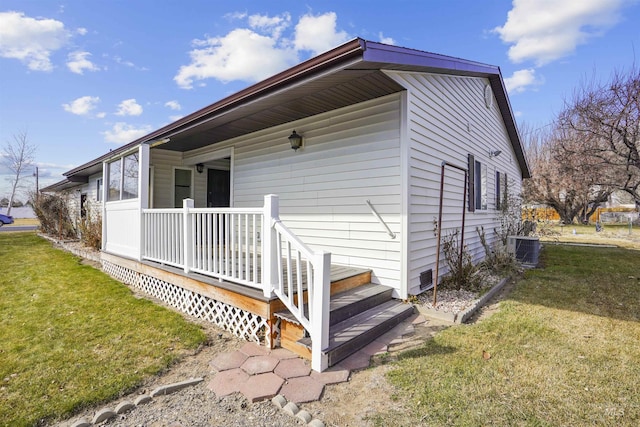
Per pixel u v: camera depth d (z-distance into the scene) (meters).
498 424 2.03
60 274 6.54
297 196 5.55
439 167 5.34
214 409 2.24
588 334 3.39
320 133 5.21
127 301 4.70
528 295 4.93
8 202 31.94
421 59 3.81
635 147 11.59
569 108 14.07
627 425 2.01
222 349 3.18
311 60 3.08
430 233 5.04
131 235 5.85
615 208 25.22
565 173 16.11
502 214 8.80
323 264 2.70
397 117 4.35
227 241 3.73
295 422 2.10
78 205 13.21
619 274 6.38
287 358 2.94
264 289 3.22
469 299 4.51
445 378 2.56
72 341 3.28
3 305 4.50
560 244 11.64
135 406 2.27
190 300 4.28
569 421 2.05
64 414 2.15
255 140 6.28
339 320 3.46
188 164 8.11
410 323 3.79
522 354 2.95
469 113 6.67
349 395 2.38
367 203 4.65
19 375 2.62
